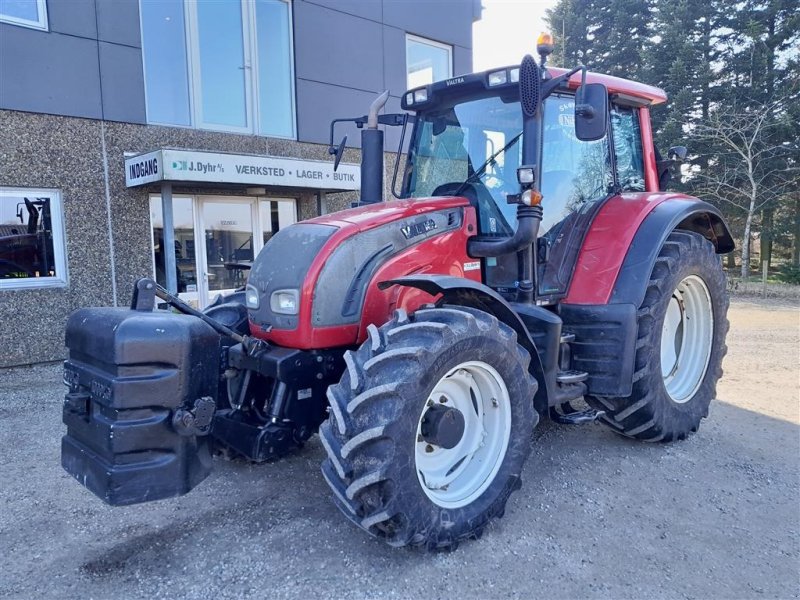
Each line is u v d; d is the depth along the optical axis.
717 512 3.12
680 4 19.16
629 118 4.43
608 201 4.03
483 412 2.96
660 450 3.97
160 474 2.48
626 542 2.83
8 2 6.45
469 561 2.67
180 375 2.49
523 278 3.43
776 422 4.52
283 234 3.29
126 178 7.26
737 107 17.03
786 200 17.08
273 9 8.70
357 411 2.47
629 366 3.54
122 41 7.21
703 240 4.24
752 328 8.62
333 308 3.00
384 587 2.47
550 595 2.43
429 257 3.29
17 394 5.58
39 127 6.69
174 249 7.26
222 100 8.36
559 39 22.62
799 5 17.34
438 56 10.88
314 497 3.30
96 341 2.49
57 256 6.96
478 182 3.63
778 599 2.42
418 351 2.49
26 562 2.69
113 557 2.72
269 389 3.23
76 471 2.61
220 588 2.48
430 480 2.76
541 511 3.13
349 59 9.42
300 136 8.98
